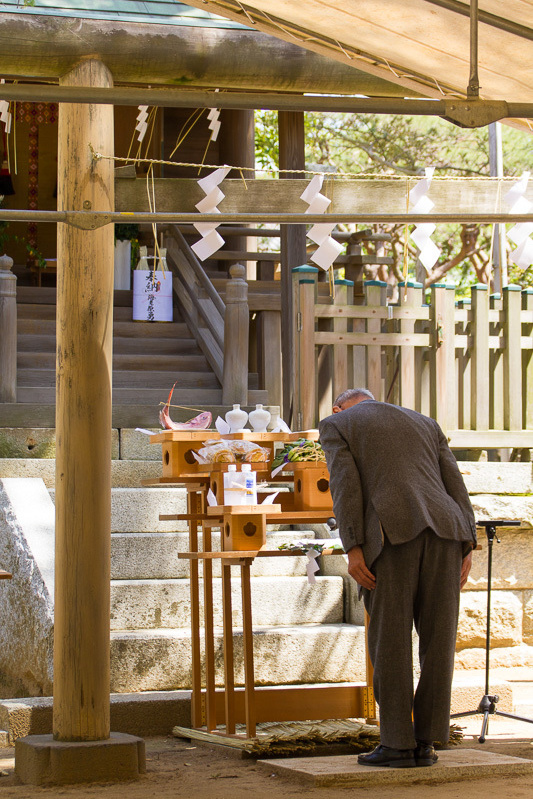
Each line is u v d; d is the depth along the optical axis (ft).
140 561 20.77
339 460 14.53
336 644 19.24
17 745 14.47
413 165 60.23
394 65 18.39
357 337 23.80
